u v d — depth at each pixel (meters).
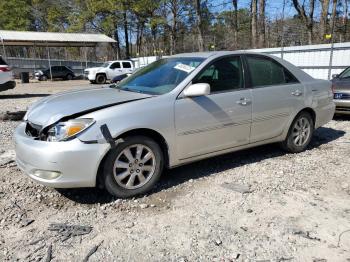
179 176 4.43
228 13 40.03
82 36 33.25
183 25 40.62
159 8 40.31
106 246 2.93
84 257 2.78
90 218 3.38
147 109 3.75
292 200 3.76
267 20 28.78
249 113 4.57
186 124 4.02
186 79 4.11
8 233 3.13
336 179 4.36
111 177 3.62
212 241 2.99
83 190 3.99
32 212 3.50
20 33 30.91
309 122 5.47
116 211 3.52
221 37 40.34
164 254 2.82
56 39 30.86
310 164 4.91
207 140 4.25
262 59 4.89
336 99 7.96
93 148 3.43
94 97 3.99
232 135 4.48
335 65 13.99
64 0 45.94
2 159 5.03
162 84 4.23
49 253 2.82
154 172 3.89
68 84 26.56
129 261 2.73
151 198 3.81
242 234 3.10
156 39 46.25
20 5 52.28
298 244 2.95
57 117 3.52
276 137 5.05
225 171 4.61
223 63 4.45
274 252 2.84
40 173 3.47
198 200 3.75
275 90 4.87
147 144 3.79
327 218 3.38
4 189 4.01
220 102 4.28
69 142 3.38
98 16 41.69
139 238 3.04
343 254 2.81
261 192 3.96
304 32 26.84
